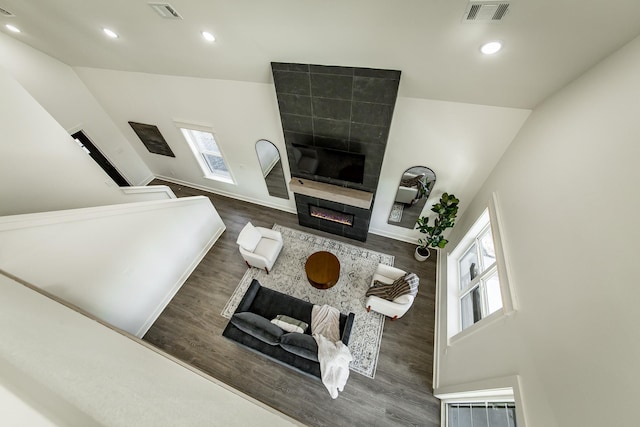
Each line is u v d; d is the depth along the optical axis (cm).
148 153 599
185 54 331
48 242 258
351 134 348
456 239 400
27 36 362
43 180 300
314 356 276
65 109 469
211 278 445
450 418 283
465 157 338
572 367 136
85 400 64
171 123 486
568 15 170
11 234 230
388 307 345
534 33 190
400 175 394
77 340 124
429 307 396
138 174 638
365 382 323
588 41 183
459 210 411
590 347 129
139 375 107
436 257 460
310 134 370
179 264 430
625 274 121
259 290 376
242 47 289
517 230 231
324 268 403
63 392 64
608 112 163
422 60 248
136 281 362
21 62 398
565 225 171
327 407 306
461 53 228
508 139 301
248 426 101
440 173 371
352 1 199
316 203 464
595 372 123
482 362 229
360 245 488
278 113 380
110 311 332
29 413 53
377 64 269
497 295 259
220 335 373
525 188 238
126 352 141
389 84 284
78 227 281
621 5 153
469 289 328
